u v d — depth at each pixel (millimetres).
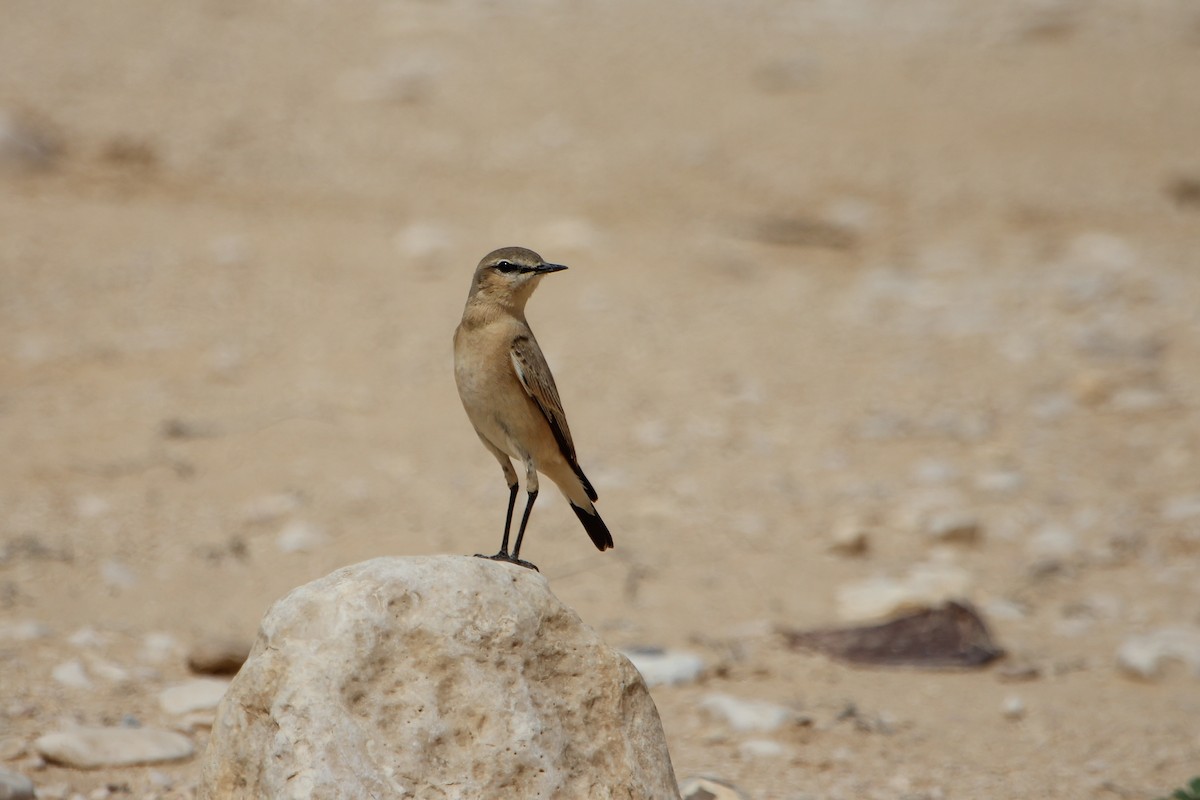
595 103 37219
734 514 16438
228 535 14992
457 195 30266
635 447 18453
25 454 16922
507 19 44156
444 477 17031
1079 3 48281
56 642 12008
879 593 14016
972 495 17172
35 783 9320
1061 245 28969
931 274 27172
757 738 10953
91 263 24281
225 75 36469
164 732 10188
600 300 24531
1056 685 12398
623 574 14609
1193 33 45656
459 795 6699
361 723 6711
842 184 32500
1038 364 22094
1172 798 9570
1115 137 36344
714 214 30266
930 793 9992
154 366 20391
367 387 20078
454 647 6922
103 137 30750
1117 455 18531
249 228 27047
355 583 7004
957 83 40531
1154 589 14734
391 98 36125
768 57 42094
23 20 39062
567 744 6984
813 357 22328
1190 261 27984
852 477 17703
